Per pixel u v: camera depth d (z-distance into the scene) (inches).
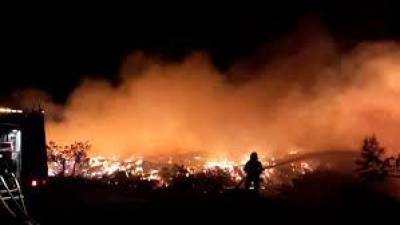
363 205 569.3
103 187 837.2
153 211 575.5
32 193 568.1
